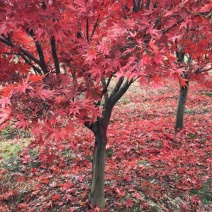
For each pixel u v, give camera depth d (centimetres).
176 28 310
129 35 277
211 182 586
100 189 460
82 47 315
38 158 702
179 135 841
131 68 248
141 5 368
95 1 296
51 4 294
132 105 1384
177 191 550
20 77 362
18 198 538
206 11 286
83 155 712
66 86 332
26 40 375
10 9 267
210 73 1584
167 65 266
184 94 871
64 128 269
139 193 521
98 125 433
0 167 668
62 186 550
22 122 254
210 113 1184
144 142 786
